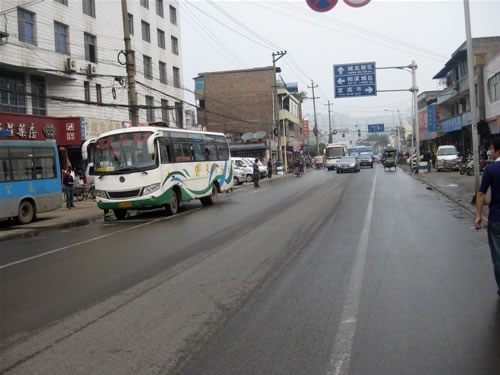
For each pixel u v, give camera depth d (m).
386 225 10.87
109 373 3.68
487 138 32.44
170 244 9.59
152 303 5.52
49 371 3.76
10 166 14.99
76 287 6.46
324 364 3.72
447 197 17.30
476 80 32.97
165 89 38.41
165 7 39.12
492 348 3.93
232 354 3.96
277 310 5.09
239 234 10.38
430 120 48.47
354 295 5.54
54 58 26.03
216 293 5.83
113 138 15.23
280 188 26.41
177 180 16.23
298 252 8.11
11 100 24.30
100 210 19.36
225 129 60.56
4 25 22.95
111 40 31.22
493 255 5.26
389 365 3.67
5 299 6.04
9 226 15.20
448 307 5.01
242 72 60.91
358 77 30.72
